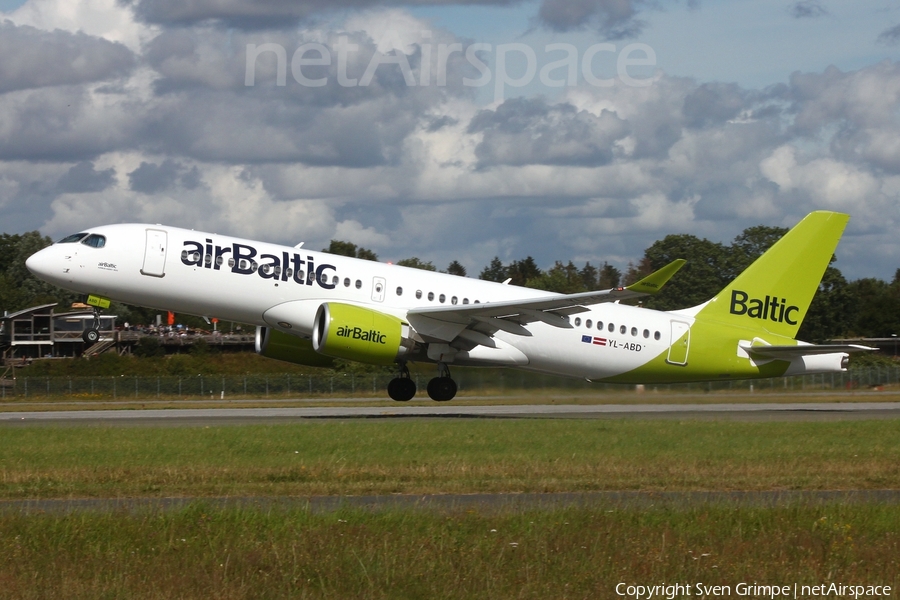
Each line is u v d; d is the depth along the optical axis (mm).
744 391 164125
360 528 38844
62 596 31391
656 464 59969
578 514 42312
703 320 111188
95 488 50219
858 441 74062
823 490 52031
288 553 35250
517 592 32625
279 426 85000
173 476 53656
